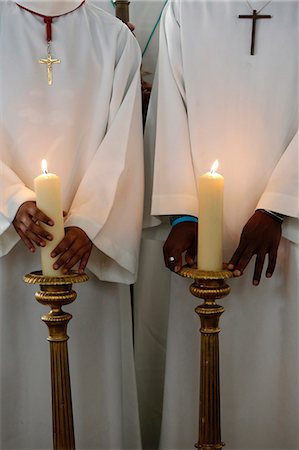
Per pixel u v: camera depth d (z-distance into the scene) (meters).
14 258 2.11
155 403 2.59
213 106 2.07
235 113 2.07
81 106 2.07
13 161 2.06
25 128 2.05
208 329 1.76
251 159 2.07
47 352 2.16
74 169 2.08
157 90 2.17
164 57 2.11
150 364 2.59
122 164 2.01
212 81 2.07
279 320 2.13
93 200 1.96
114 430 2.19
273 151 2.06
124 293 2.27
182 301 2.16
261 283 2.12
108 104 2.08
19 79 2.05
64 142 2.07
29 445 2.17
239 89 2.06
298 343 2.09
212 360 1.76
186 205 2.00
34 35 2.05
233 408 2.17
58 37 2.05
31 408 2.16
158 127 2.09
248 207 2.08
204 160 2.08
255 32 2.04
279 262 2.11
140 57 2.15
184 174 2.04
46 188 1.75
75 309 2.15
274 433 2.16
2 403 2.13
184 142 2.07
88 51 2.07
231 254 2.11
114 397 2.18
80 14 2.07
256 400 2.16
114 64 2.09
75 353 2.17
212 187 1.73
